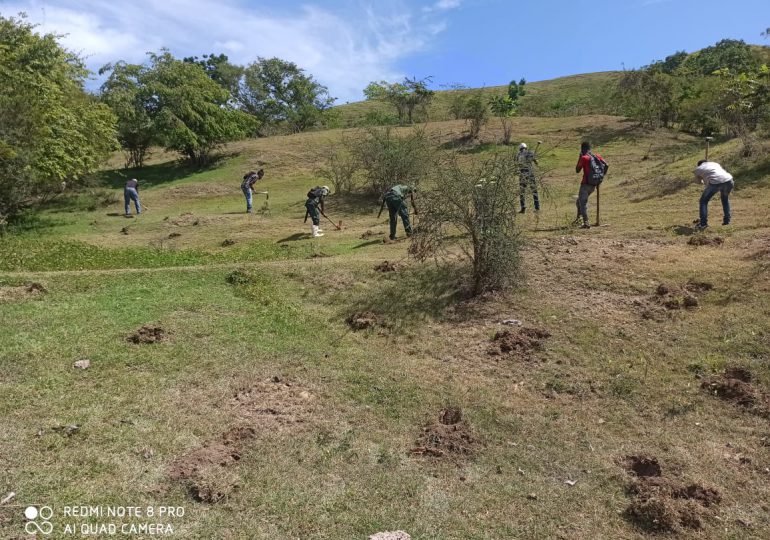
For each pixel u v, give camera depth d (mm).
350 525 3896
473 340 6902
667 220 10523
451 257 9445
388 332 7324
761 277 7270
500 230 7785
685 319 6715
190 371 6059
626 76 30594
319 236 13500
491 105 37719
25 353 6215
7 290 8477
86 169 22797
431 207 8070
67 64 24094
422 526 3912
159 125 29984
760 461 4590
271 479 4332
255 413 5285
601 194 14539
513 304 7605
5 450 4441
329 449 4777
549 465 4656
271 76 48375
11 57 19578
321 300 8562
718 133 26594
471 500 4207
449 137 31250
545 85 65938
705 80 28578
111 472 4281
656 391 5609
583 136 29281
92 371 5930
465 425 5176
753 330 6246
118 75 31469
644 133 28594
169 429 4922
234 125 32562
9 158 15445
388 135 18688
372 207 17719
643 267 8125
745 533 3861
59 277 9398
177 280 9406
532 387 5867
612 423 5230
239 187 25344
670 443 4879
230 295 8695
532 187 8586
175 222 16828
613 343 6480
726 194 9539
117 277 9531
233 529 3791
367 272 9297
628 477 4484
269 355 6539
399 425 5223
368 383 5965
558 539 3832
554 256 8914
